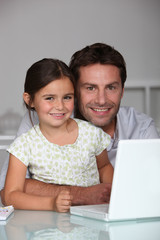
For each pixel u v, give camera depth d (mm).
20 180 1245
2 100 3738
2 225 936
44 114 1265
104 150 1412
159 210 977
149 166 951
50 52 3764
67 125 1352
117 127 1588
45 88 1237
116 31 3777
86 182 1349
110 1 3752
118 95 1413
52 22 3742
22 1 3703
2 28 3705
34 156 1302
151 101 3773
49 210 1108
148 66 3811
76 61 1403
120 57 1415
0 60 3729
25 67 3750
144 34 3791
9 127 3705
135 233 845
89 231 864
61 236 826
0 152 2031
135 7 3770
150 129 1656
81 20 3760
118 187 932
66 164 1318
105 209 1015
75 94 1434
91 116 1403
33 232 864
